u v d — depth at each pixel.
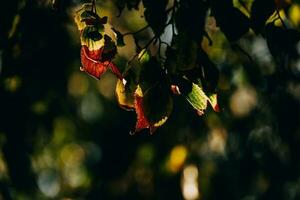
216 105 1.96
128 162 5.19
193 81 1.95
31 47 3.42
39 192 5.09
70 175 6.12
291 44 2.08
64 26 3.59
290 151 4.50
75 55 4.20
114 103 5.59
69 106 5.33
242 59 4.12
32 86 3.99
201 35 2.00
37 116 4.32
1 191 4.52
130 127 5.36
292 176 4.86
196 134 4.70
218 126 4.79
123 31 4.62
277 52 2.08
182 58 1.94
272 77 4.01
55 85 4.20
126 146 5.19
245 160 4.96
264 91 4.38
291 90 4.28
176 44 1.96
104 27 1.95
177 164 4.55
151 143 4.89
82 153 5.90
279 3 2.40
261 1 2.04
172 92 2.02
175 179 4.70
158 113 1.92
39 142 4.62
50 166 5.84
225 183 4.92
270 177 4.94
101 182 5.40
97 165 5.46
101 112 5.64
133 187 5.12
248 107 4.80
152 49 3.85
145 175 5.05
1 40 3.01
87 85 5.60
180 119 4.65
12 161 4.29
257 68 4.28
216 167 4.94
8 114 3.99
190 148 4.66
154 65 1.94
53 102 4.40
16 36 3.04
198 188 4.65
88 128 5.57
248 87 4.62
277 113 4.36
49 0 3.12
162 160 4.71
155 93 1.92
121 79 1.97
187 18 2.01
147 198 4.96
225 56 4.05
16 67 3.51
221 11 2.03
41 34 3.33
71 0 3.23
